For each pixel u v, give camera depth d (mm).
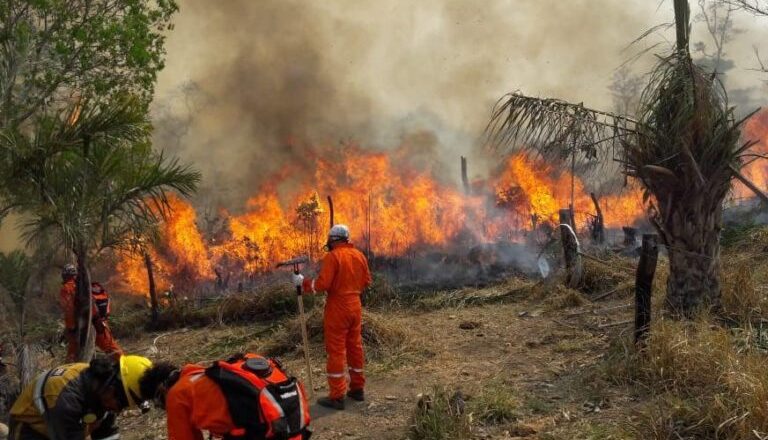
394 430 5781
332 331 6414
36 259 7234
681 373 5645
